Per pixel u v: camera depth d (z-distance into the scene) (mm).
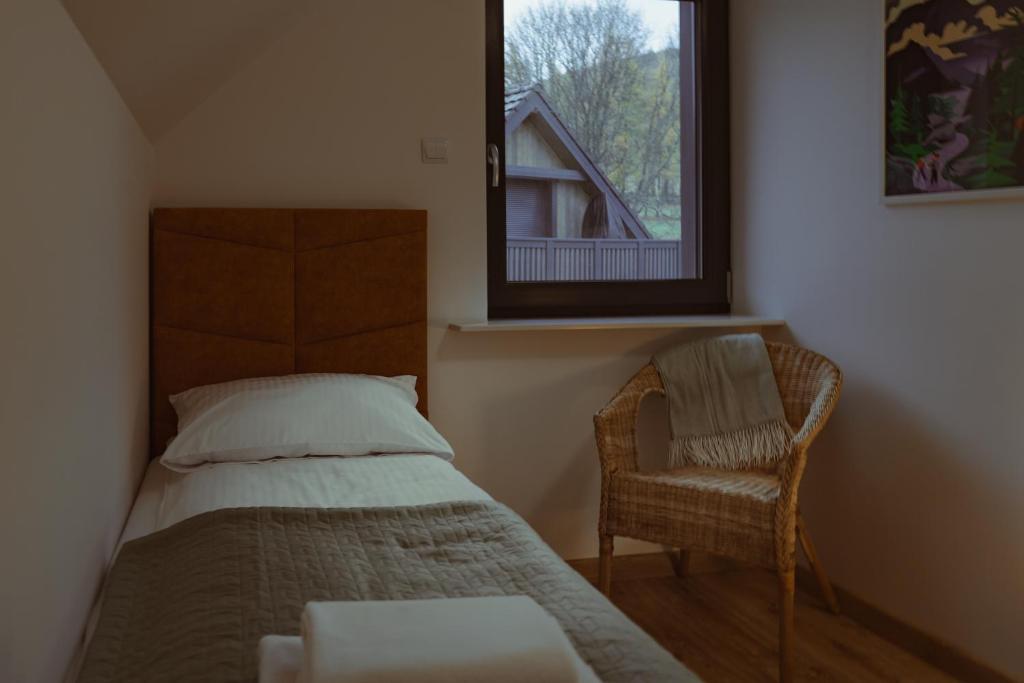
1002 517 2359
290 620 1331
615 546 3305
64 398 1366
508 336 3174
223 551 1605
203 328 2838
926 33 2523
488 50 3281
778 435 2910
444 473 2273
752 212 3402
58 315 1322
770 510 2469
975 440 2434
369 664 980
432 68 3078
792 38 3127
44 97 1240
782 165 3207
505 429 3189
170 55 2119
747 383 2984
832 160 2945
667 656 1251
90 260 1637
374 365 2979
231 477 2203
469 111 3115
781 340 3242
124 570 1576
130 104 2232
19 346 1074
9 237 1025
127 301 2234
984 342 2396
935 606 2580
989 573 2400
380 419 2541
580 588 1480
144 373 2674
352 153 3018
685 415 3014
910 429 2656
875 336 2783
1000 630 2371
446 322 3123
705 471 2885
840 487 2953
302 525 1761
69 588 1407
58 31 1350
